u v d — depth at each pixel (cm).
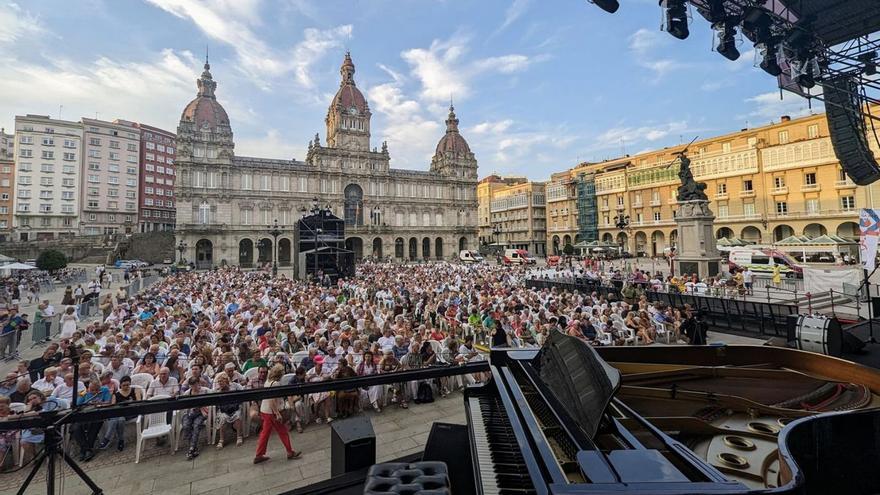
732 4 1045
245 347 1034
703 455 341
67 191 8912
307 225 3791
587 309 1597
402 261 8694
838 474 253
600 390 286
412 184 9169
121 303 1861
